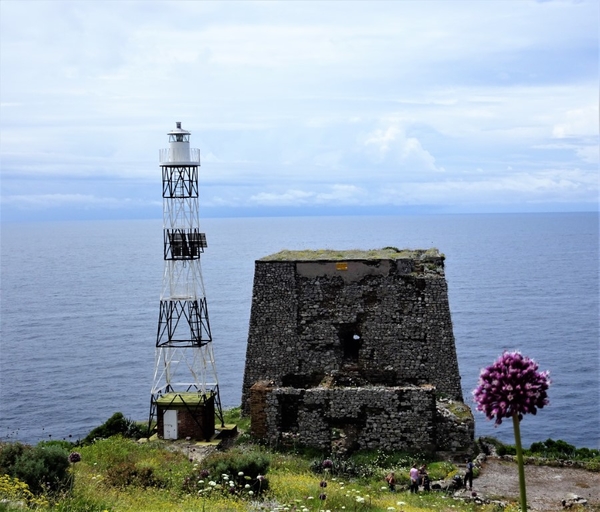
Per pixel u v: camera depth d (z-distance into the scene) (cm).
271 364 4831
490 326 12519
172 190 4841
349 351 4931
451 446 4197
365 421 4228
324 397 4259
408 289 4753
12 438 6925
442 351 4697
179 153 4812
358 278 4794
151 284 19512
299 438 4262
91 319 14062
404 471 3875
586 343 11138
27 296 17775
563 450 4441
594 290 17512
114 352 10925
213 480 3034
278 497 2919
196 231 4862
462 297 16350
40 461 2752
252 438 4322
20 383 9175
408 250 5197
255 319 4862
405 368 4716
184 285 5703
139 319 13875
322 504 2808
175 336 11819
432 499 3331
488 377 1566
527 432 6919
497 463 4028
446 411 4284
